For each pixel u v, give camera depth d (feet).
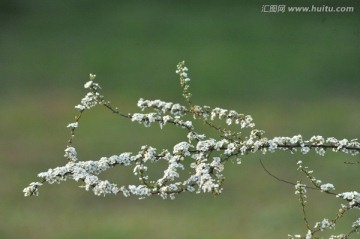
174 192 22.66
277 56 182.39
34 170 111.65
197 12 221.87
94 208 94.53
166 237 84.43
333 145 24.76
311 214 85.71
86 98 24.81
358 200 24.09
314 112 140.15
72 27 212.23
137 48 194.39
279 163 106.63
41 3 232.53
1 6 226.17
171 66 179.93
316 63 175.11
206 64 180.34
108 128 132.26
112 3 232.53
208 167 23.43
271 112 141.69
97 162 23.77
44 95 157.79
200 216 90.27
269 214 88.07
